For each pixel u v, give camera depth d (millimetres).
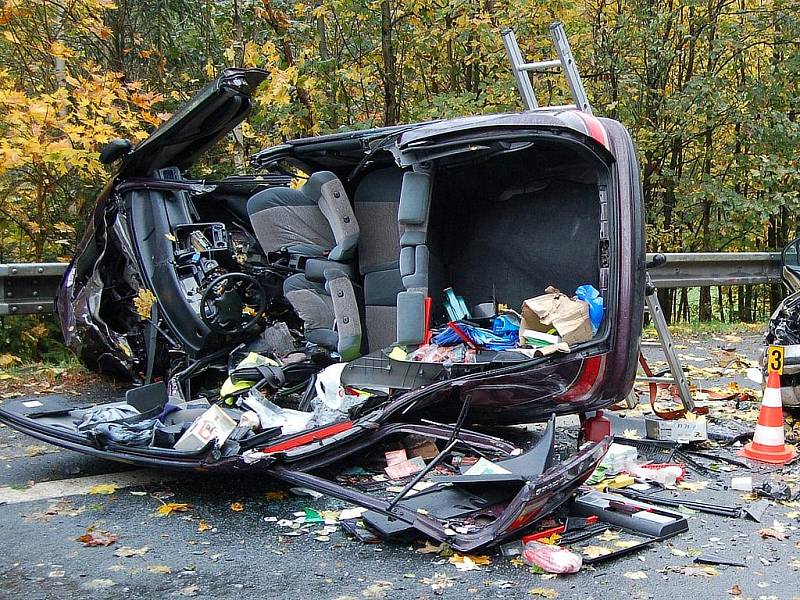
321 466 4816
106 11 11352
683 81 15992
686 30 15438
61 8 10281
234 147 11492
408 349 5051
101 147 9578
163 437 4926
